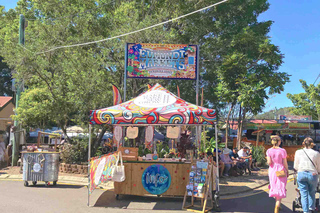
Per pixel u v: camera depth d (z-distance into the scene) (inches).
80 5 619.2
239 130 702.5
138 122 277.9
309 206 238.7
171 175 306.0
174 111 276.7
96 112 283.6
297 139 872.9
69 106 493.0
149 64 432.8
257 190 381.4
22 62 457.1
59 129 922.7
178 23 687.1
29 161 360.8
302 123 789.2
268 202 310.5
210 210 273.6
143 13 678.5
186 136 379.9
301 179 241.1
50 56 523.5
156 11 669.3
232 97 651.5
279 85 668.1
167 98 306.3
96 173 286.7
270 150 249.3
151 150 422.3
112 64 591.5
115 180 297.3
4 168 507.8
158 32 557.0
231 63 646.5
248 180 438.3
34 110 502.6
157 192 305.0
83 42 554.9
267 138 832.3
